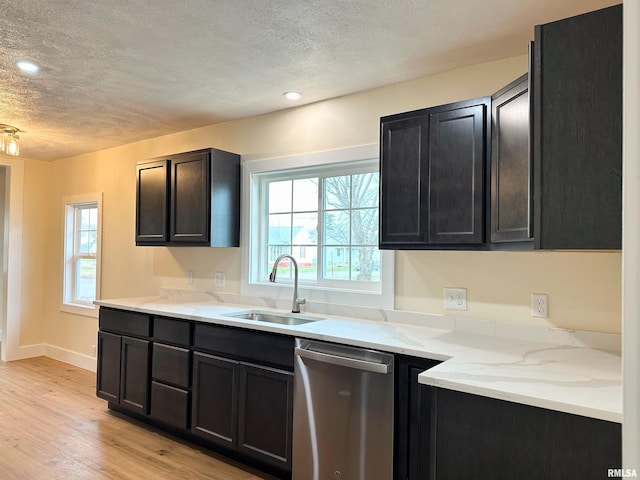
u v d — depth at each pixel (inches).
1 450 113.3
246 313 123.7
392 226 96.0
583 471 53.9
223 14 79.0
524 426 57.7
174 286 160.1
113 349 137.7
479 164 84.8
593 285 86.0
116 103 127.8
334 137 122.0
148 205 146.9
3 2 75.1
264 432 100.5
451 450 63.3
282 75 106.7
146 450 115.2
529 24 82.0
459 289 101.0
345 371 88.0
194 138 155.3
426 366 79.5
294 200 134.7
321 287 125.8
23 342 207.9
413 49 92.6
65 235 204.7
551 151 59.5
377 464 83.1
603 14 56.9
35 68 103.1
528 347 84.6
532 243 71.2
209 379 112.2
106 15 79.4
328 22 81.7
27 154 198.2
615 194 55.4
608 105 56.1
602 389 59.7
